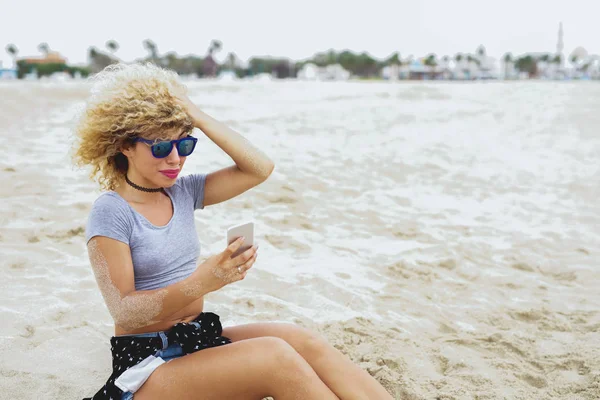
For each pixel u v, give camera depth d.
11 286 3.73
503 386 2.99
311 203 6.26
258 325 2.53
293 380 2.13
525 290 4.45
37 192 5.70
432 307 4.04
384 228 5.69
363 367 3.08
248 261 2.23
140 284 2.29
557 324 3.82
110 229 2.18
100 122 2.20
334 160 8.52
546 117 14.40
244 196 6.14
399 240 5.41
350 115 13.58
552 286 4.59
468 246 5.35
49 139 8.63
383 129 11.70
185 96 2.49
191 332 2.27
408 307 4.02
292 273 4.38
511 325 3.84
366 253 4.99
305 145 9.59
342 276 4.42
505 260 5.09
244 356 2.15
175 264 2.34
